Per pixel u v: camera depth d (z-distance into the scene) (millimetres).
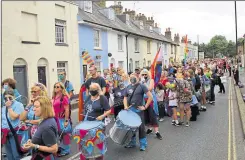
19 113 5441
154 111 8023
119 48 25250
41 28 14930
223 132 8531
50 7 15594
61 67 16812
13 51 13125
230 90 20922
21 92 13758
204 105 12523
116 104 9484
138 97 6875
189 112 9477
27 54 13992
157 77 10344
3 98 5621
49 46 15539
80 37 18484
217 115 11289
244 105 12500
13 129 5418
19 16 13367
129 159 6316
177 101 9500
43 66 15328
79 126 5199
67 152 6691
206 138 7902
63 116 6461
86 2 21875
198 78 11289
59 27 16750
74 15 17828
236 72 23016
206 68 14383
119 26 25938
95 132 5094
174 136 8203
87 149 5086
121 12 32438
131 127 6238
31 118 5234
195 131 8734
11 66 13008
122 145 6648
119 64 25109
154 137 8141
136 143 7594
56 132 3992
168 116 11344
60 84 6500
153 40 33906
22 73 13859
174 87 9570
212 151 6742
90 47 19719
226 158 6230
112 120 10562
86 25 19172
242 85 21156
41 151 3875
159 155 6547
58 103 6398
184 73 10508
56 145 3941
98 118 5492
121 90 9500
